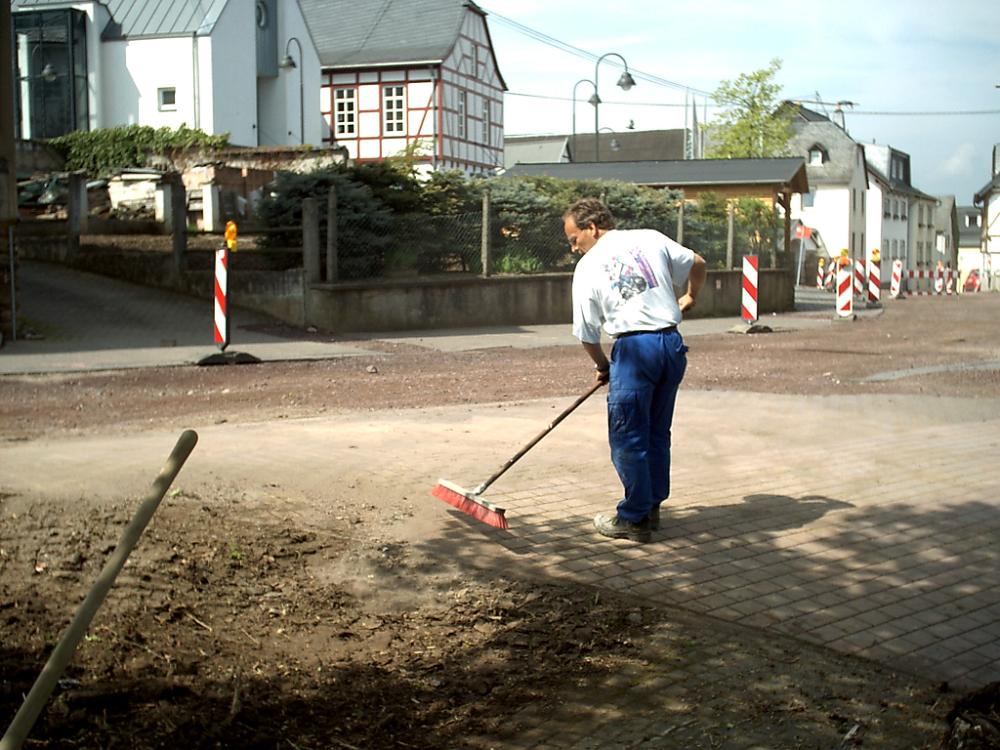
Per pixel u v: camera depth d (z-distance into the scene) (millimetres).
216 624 4461
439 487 6043
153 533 5387
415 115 50188
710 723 3668
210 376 12914
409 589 4930
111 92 41125
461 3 51406
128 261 20766
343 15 53125
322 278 19094
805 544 5652
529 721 3691
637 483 5605
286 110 44938
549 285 21938
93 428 8969
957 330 21562
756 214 29188
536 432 8602
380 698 3859
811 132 73562
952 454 7926
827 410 10094
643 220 24906
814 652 4293
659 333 5578
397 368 14070
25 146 37594
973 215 115812
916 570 5277
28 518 5523
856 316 26469
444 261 20953
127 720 3576
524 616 4645
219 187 25531
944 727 3650
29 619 4305
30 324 16703
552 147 75875
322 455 7457
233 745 3453
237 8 41625
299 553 5324
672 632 4473
